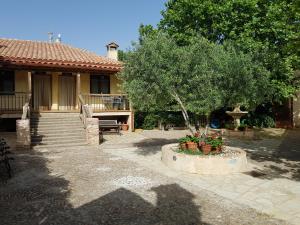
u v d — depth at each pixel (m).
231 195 7.77
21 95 19.47
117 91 22.45
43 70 18.73
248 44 15.53
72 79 21.58
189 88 10.45
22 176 9.48
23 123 14.02
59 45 25.88
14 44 22.84
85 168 10.61
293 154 13.52
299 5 9.04
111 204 7.08
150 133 20.94
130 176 9.55
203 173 9.88
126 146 15.49
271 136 20.19
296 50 10.24
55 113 19.48
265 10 18.50
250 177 9.49
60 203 7.12
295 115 25.78
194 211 6.67
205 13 20.17
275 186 8.54
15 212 6.56
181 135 19.94
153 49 10.14
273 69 13.83
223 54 10.77
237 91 10.42
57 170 10.30
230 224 6.02
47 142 14.98
